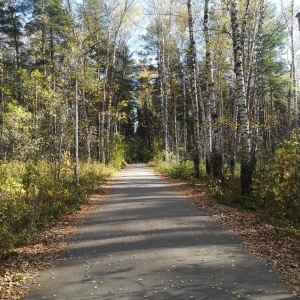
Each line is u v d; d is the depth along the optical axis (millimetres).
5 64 30953
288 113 26125
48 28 29062
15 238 8109
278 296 4848
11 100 27156
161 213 11242
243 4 18469
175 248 7293
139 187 19156
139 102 67000
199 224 9523
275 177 11312
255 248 7145
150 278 5664
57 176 15609
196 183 19406
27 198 11180
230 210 11391
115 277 5773
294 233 8266
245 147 12906
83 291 5258
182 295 4965
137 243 7793
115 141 43125
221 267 6074
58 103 19016
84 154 28156
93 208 12844
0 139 19250
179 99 46094
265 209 11375
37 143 19625
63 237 8734
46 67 28391
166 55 35094
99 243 7965
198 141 22094
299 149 11758
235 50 13078
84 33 19859
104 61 32625
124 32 34719
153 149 58719
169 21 29812
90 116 34406
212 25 21422
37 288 5484
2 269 6438
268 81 35156
